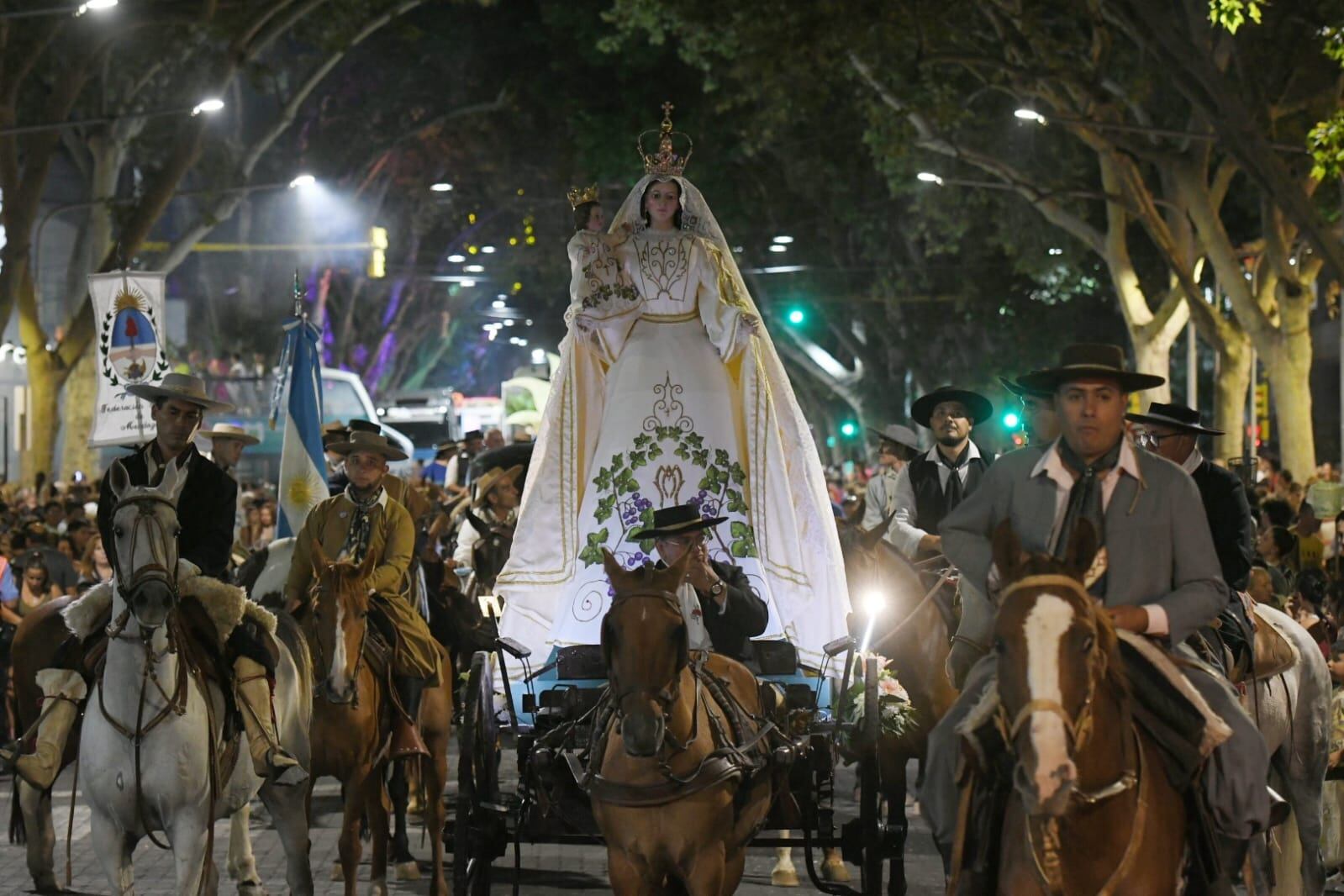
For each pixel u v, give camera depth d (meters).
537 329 104.50
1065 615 6.95
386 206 71.94
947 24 35.31
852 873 14.42
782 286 66.75
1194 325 46.88
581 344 12.26
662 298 12.16
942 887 14.01
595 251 12.18
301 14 39.38
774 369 12.21
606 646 9.27
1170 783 7.71
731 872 9.81
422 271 79.88
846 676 11.08
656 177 12.33
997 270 62.88
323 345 72.50
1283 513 21.41
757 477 12.02
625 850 9.47
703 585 10.80
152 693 10.88
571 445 12.27
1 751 13.64
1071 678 6.89
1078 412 7.76
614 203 65.38
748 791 9.75
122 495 10.76
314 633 12.60
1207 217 37.56
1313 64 35.50
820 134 56.56
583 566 11.88
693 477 11.90
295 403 18.08
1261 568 15.18
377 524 13.59
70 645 12.10
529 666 11.99
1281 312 37.75
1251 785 7.71
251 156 42.91
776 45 33.88
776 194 61.00
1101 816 7.43
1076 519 7.33
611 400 12.08
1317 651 11.45
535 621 12.10
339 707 12.71
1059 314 64.06
